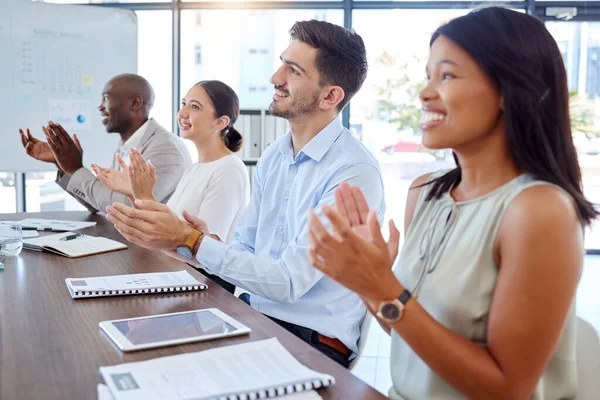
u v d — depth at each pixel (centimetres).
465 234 110
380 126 548
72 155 288
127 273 176
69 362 109
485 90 102
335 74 182
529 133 101
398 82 541
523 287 97
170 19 548
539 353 96
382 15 536
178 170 310
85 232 246
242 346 114
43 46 462
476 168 111
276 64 559
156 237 161
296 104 184
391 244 110
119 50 486
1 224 198
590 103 530
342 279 96
